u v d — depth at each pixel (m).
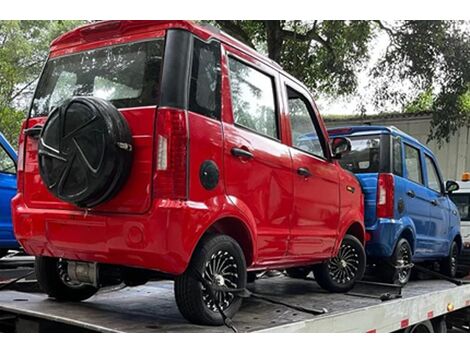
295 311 3.72
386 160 5.82
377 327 4.03
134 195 3.02
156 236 2.92
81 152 3.02
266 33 13.56
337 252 4.76
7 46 19.45
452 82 13.34
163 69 3.12
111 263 3.16
